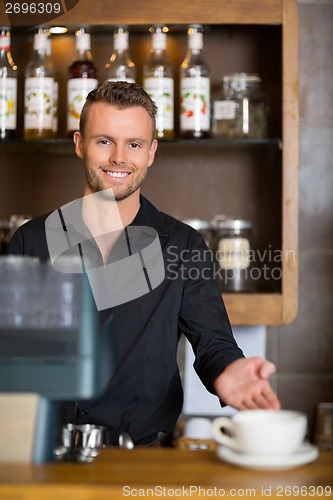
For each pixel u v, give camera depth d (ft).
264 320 8.08
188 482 3.48
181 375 9.07
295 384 9.17
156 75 8.27
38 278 3.53
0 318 3.52
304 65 9.16
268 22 8.03
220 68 8.73
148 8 8.08
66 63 8.70
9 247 6.85
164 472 3.65
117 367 6.34
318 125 9.19
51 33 8.60
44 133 8.30
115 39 8.34
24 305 3.52
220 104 8.32
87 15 8.11
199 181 8.87
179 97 8.49
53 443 3.76
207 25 8.23
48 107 8.31
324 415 8.99
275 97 8.43
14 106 8.36
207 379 5.87
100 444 4.39
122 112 6.61
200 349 6.39
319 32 9.13
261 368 4.85
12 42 8.66
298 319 9.20
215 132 8.34
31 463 3.67
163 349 6.49
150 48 8.59
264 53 8.69
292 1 8.00
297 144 8.02
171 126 8.34
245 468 3.75
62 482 3.41
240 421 3.97
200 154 8.84
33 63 8.34
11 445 3.66
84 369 3.51
